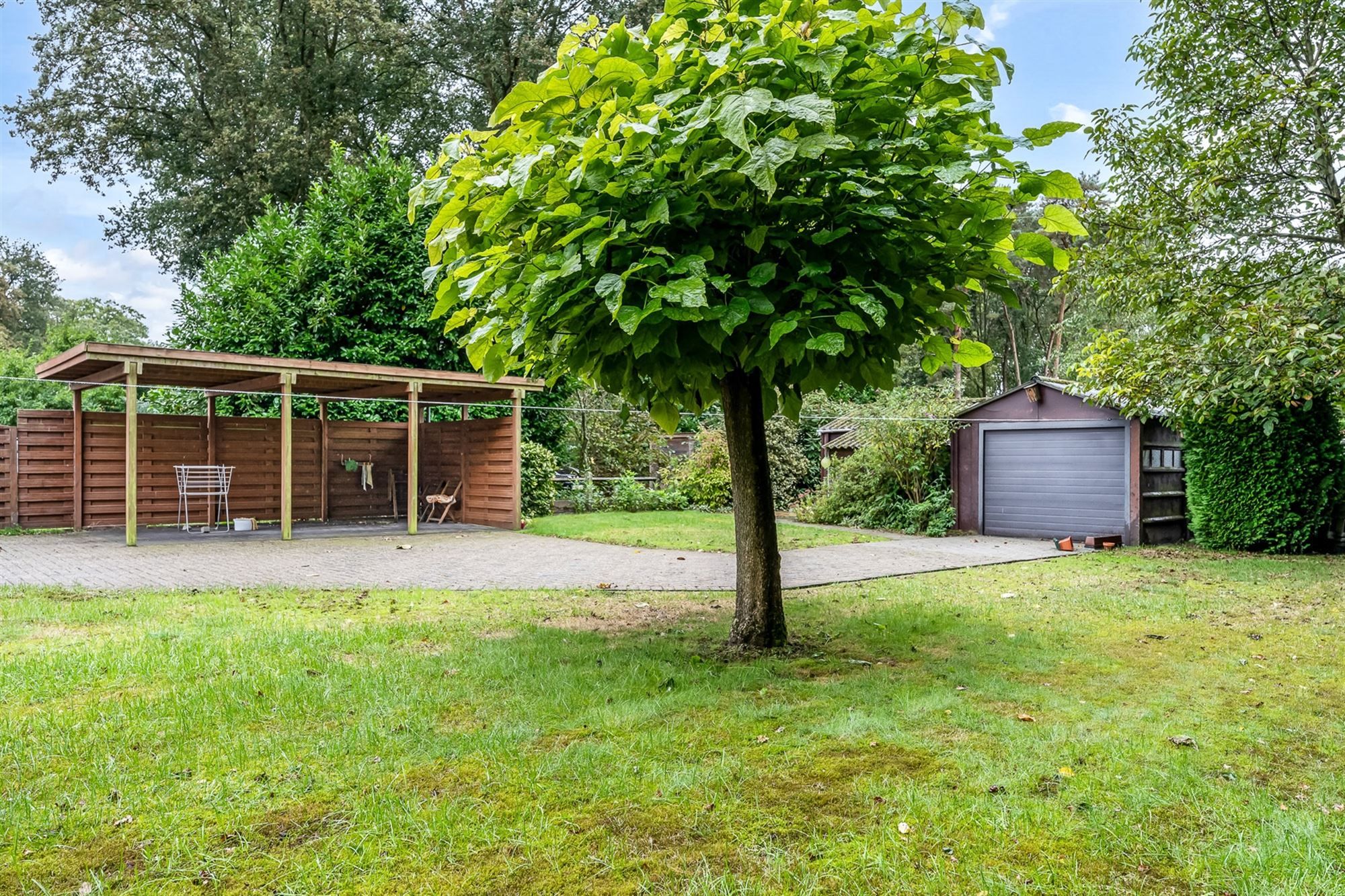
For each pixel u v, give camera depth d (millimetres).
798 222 3695
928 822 2365
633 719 3254
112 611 5484
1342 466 9734
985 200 3582
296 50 19766
